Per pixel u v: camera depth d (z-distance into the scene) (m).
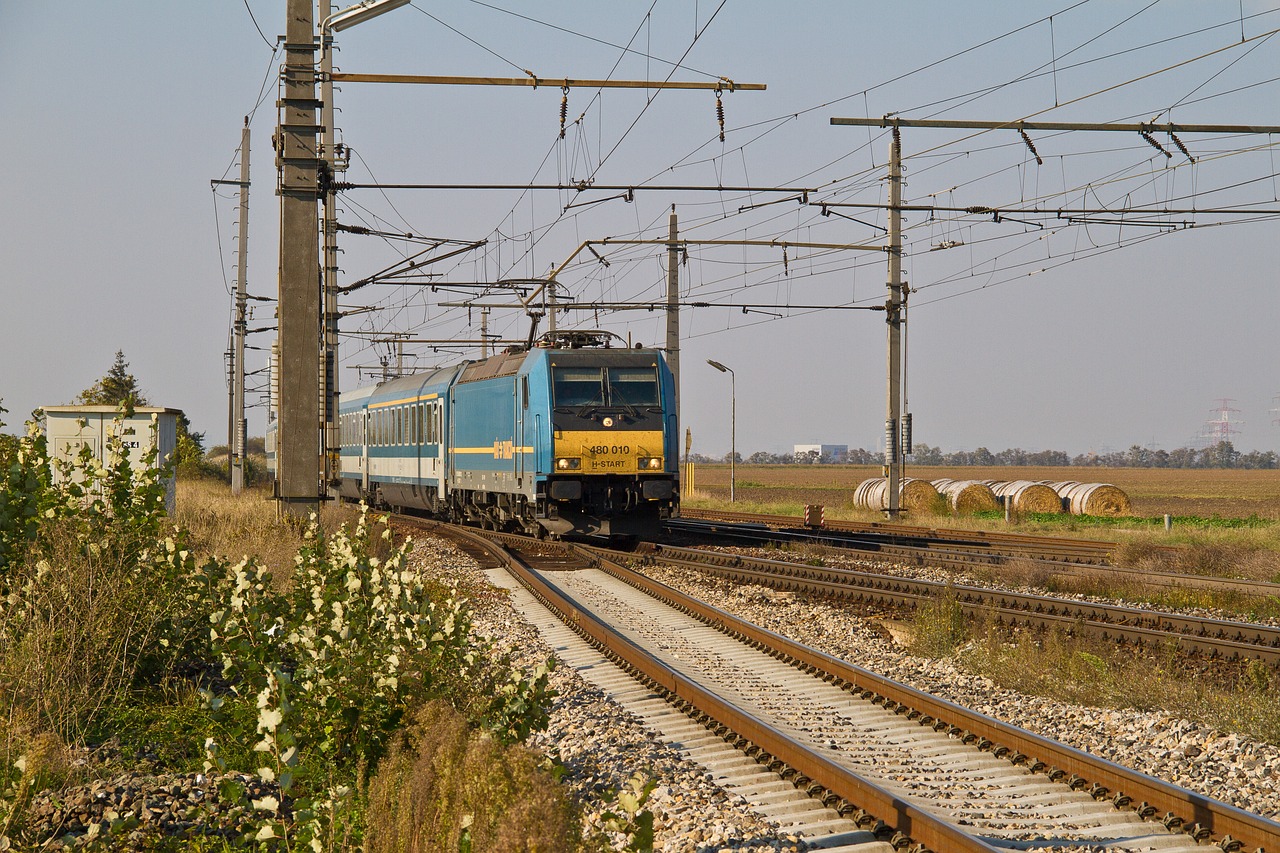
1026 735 17.00
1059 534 64.69
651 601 34.44
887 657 26.38
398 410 71.62
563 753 17.66
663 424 47.66
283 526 33.66
